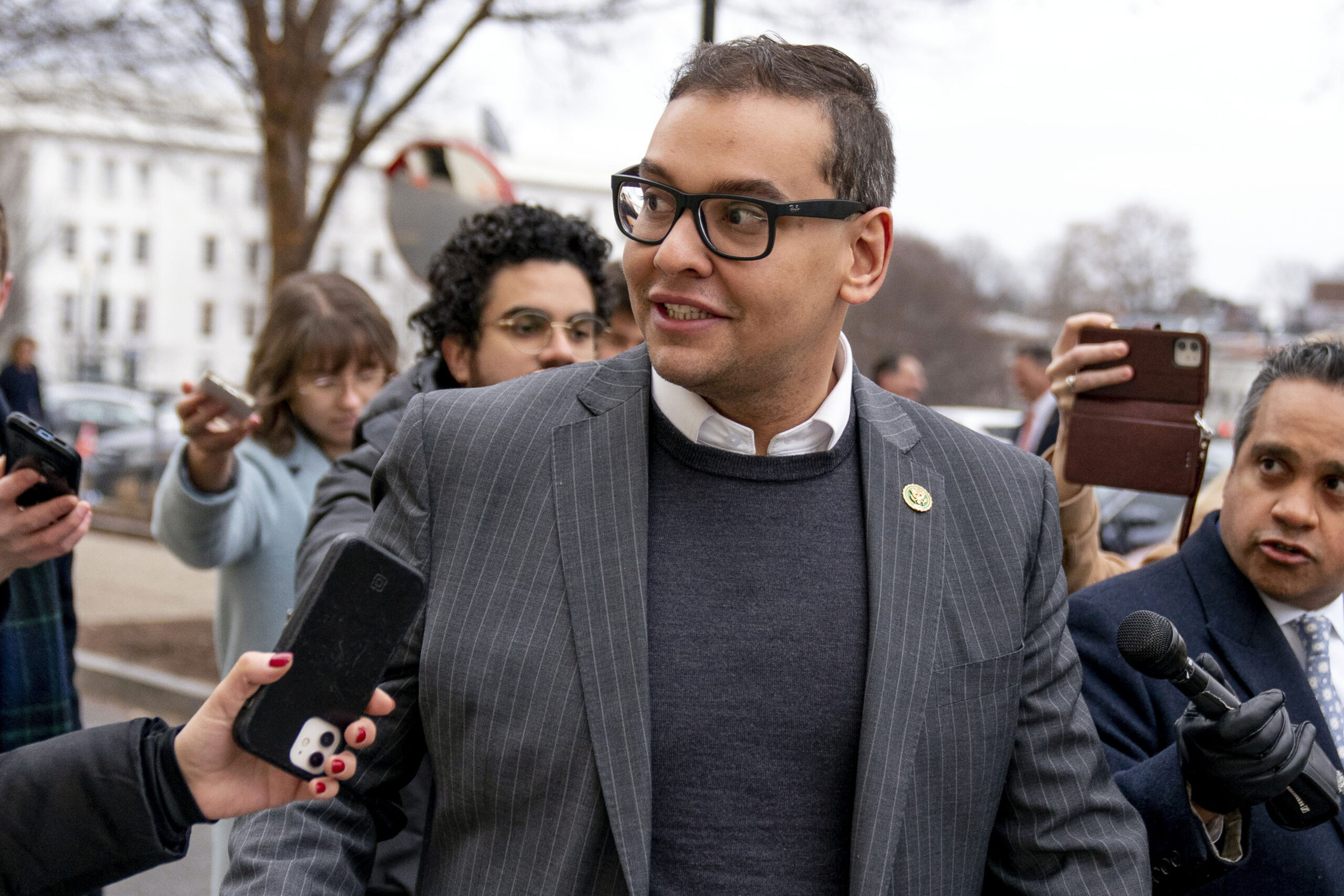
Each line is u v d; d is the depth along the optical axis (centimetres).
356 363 301
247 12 726
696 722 154
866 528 166
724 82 156
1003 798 170
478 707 153
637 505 162
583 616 155
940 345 4856
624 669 153
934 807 157
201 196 5972
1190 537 216
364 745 129
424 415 169
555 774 150
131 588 1071
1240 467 202
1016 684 166
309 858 147
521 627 155
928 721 157
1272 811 178
